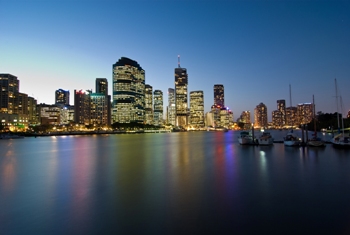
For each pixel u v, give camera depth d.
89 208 24.27
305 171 41.97
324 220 20.69
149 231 19.20
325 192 28.86
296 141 82.88
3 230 19.69
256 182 34.19
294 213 22.30
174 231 19.12
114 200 26.66
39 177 39.53
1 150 96.00
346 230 18.86
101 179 37.25
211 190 30.19
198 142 137.62
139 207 24.36
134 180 36.25
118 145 118.75
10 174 42.56
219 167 47.12
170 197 27.47
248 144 96.62
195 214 22.38
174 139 181.38
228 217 21.58
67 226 20.28
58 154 77.81
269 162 52.50
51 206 25.03
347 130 179.00
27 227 20.16
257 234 18.48
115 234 18.83
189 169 45.31
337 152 66.69
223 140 157.50
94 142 149.38
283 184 32.91
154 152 79.94
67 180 36.91
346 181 34.38
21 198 27.91
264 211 22.86
